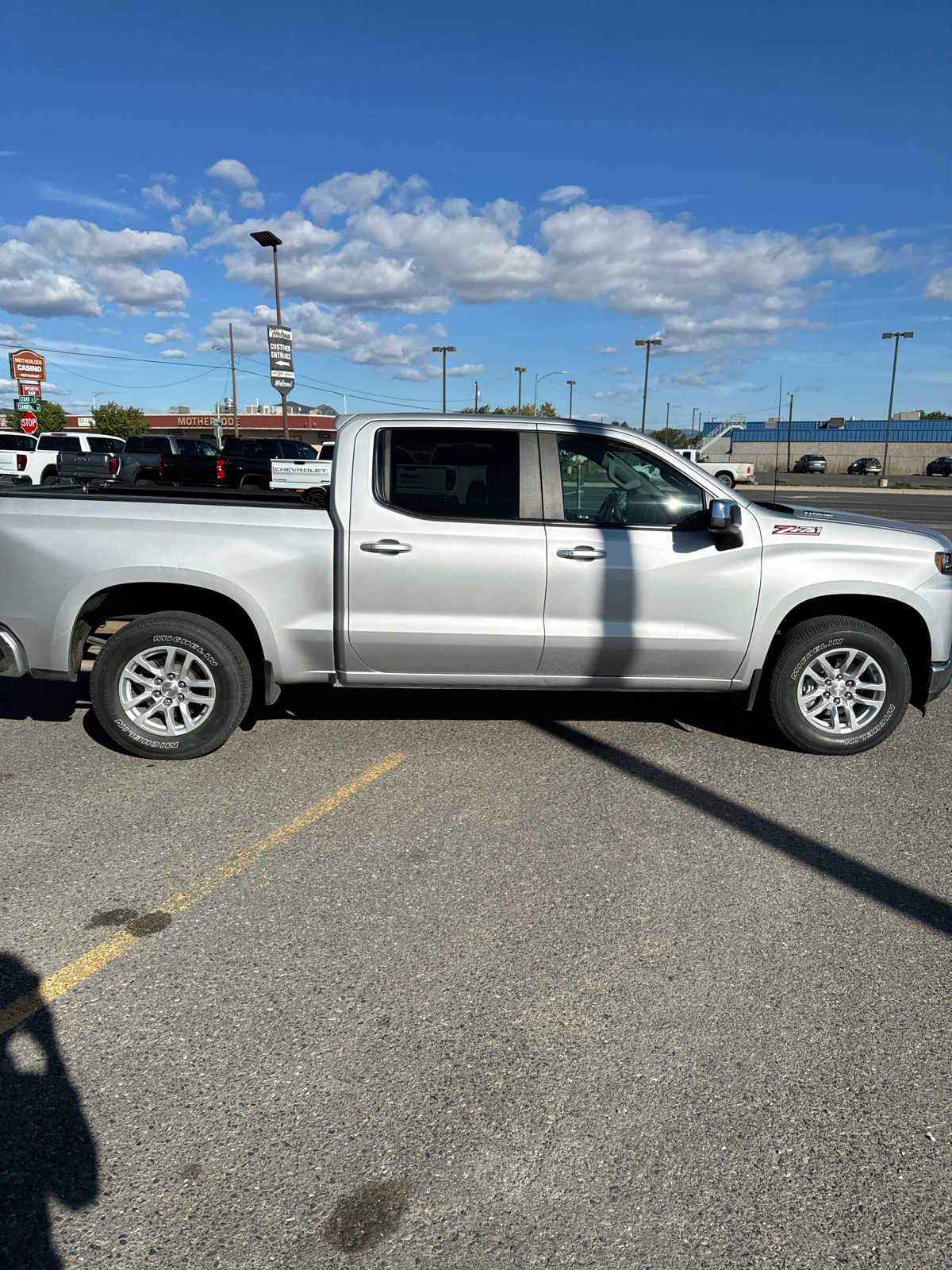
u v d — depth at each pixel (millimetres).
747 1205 2062
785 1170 2162
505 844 3879
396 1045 2582
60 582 4551
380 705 5906
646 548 4746
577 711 5852
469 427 4742
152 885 3473
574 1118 2318
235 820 4070
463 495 4711
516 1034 2641
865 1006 2799
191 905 3328
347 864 3666
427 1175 2131
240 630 5066
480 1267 1893
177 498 4695
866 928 3248
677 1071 2496
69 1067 2475
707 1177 2137
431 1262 1902
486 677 4855
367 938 3133
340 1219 2006
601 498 4801
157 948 3049
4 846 3775
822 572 4820
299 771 4684
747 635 4859
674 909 3359
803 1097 2404
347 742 5145
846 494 37938
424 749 5059
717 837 3973
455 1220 2010
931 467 63312
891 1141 2260
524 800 4348
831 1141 2256
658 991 2857
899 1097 2410
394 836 3939
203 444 22781
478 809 4238
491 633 4715
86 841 3832
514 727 5477
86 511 4570
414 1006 2766
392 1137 2244
